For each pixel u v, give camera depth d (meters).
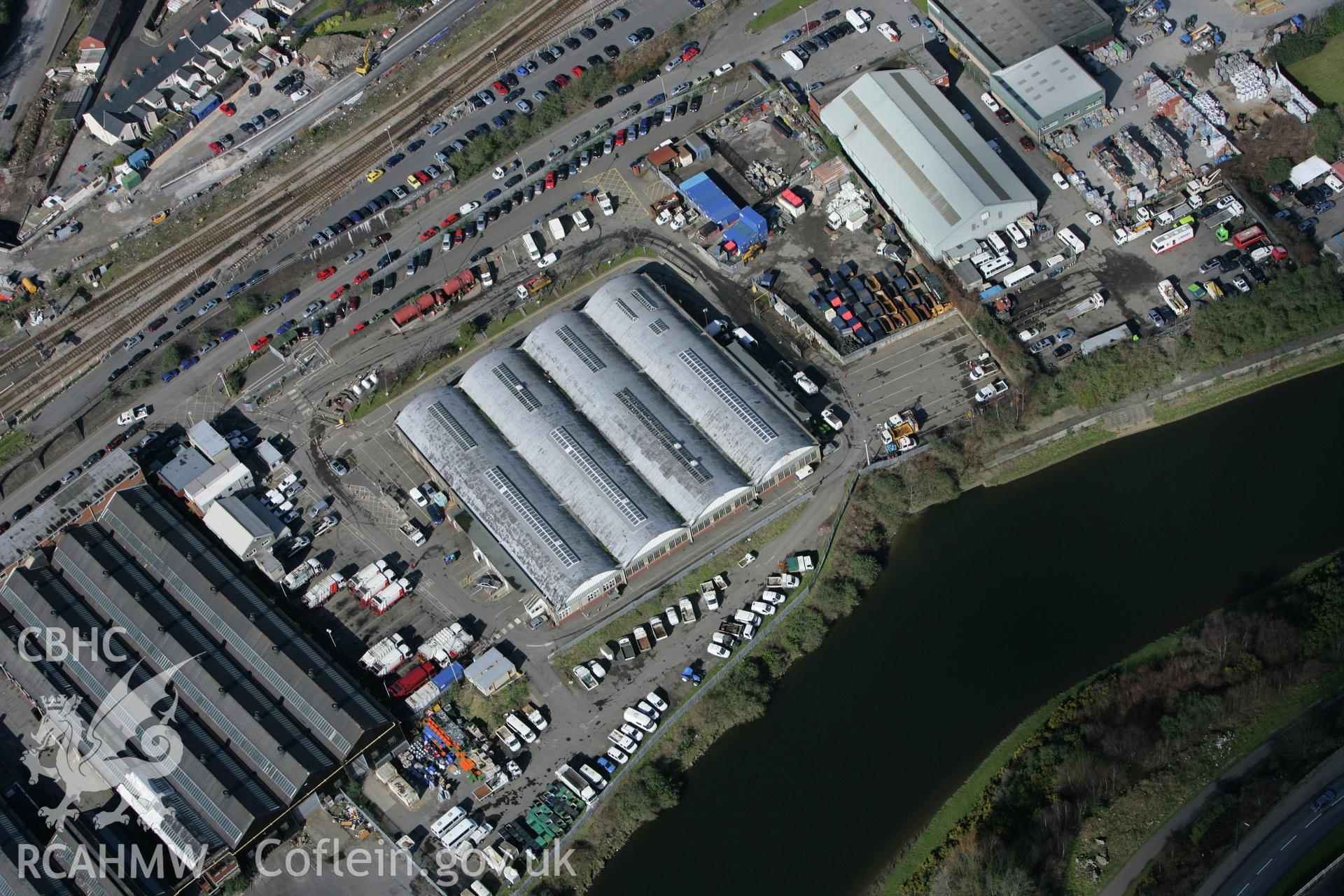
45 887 179.38
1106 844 173.25
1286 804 173.12
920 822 181.00
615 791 186.88
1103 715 185.12
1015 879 165.88
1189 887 167.62
